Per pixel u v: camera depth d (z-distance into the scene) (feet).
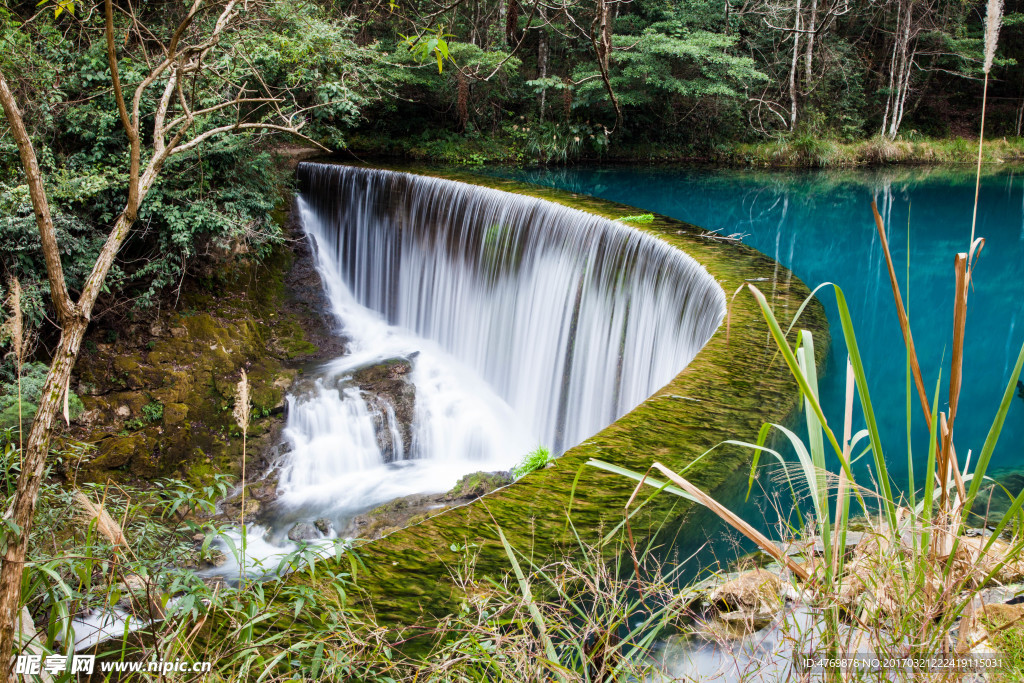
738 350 17.88
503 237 38.14
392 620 8.22
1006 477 16.01
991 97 86.53
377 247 45.42
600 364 31.55
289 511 30.50
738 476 11.82
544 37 64.28
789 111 73.97
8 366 29.19
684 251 27.66
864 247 39.17
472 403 37.42
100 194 33.83
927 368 23.79
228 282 40.22
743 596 8.14
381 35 60.29
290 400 36.14
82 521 11.32
